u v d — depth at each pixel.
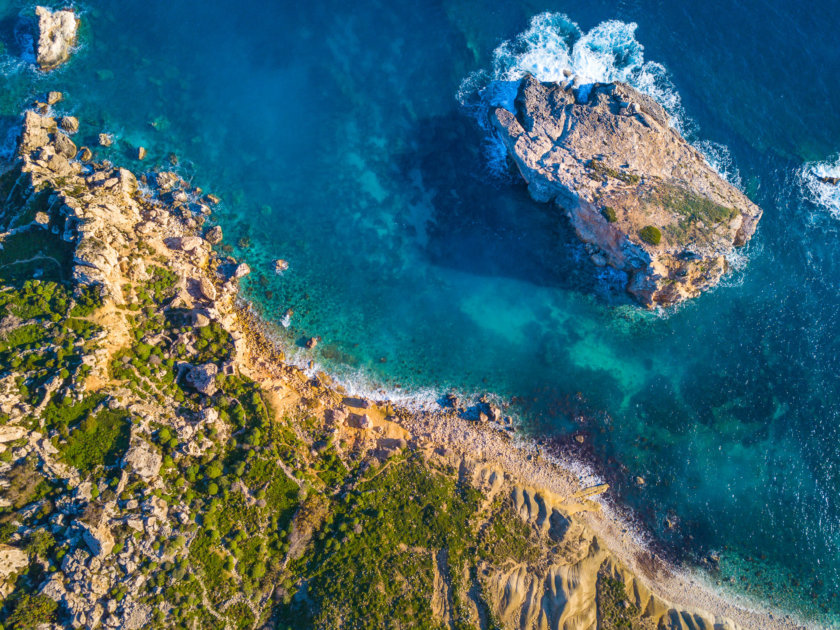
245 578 49.09
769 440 61.75
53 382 49.06
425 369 62.53
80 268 53.53
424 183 66.50
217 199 64.50
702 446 61.59
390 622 48.31
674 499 60.09
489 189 66.50
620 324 64.38
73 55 66.38
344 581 49.78
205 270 62.56
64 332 52.28
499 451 60.06
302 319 62.81
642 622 53.88
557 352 63.72
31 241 55.81
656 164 63.78
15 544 45.06
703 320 64.31
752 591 57.81
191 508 50.03
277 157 66.38
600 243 63.09
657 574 57.34
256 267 63.66
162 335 56.97
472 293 64.75
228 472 52.72
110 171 62.84
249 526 51.03
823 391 62.56
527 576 53.34
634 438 61.62
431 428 60.25
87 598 44.56
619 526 58.72
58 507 46.47
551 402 62.22
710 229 60.81
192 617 46.44
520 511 56.75
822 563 59.16
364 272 64.62
